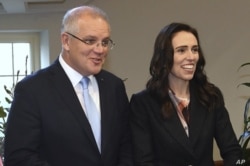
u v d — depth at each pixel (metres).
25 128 1.63
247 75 3.38
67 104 1.68
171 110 1.91
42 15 3.16
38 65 3.34
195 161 1.88
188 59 1.89
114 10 3.22
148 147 1.91
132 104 2.00
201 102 1.96
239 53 3.36
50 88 1.70
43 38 3.26
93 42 1.64
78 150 1.65
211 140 1.94
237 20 3.35
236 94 3.38
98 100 1.80
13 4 2.98
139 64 3.28
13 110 1.67
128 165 1.83
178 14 3.29
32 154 1.62
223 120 1.99
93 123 1.73
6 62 3.29
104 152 1.71
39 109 1.65
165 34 1.93
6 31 3.17
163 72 1.93
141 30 3.26
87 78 1.77
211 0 3.31
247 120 3.00
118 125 1.82
